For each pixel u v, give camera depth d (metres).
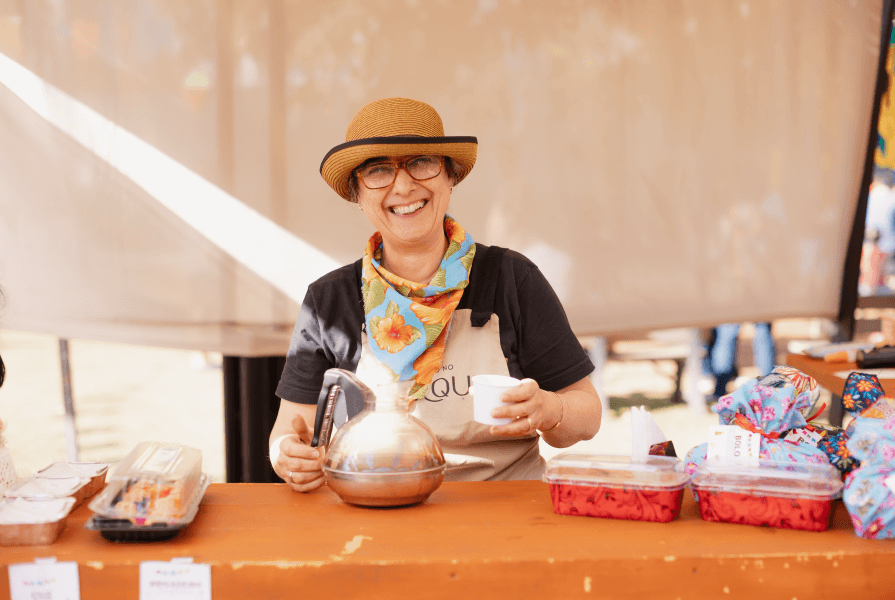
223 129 3.36
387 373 1.83
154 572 1.18
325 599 1.18
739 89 3.73
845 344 3.21
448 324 1.89
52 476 1.56
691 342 5.99
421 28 3.45
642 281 3.80
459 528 1.34
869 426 1.40
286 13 3.34
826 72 3.76
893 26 3.73
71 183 3.34
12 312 3.39
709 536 1.28
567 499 1.41
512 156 3.62
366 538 1.29
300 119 3.39
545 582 1.18
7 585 1.18
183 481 1.32
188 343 3.39
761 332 5.66
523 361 1.96
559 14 3.56
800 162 3.81
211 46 3.31
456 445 1.88
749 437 1.45
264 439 3.27
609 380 7.39
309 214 3.43
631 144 3.70
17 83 3.28
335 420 1.92
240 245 3.41
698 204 3.78
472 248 1.97
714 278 3.85
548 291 1.97
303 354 1.95
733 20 3.69
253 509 1.47
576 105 3.63
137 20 3.28
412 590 1.18
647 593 1.19
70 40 3.28
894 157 3.84
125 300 3.40
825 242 3.88
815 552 1.20
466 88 3.54
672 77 3.68
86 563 1.18
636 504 1.37
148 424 6.00
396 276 1.90
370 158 1.76
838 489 1.29
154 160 3.35
